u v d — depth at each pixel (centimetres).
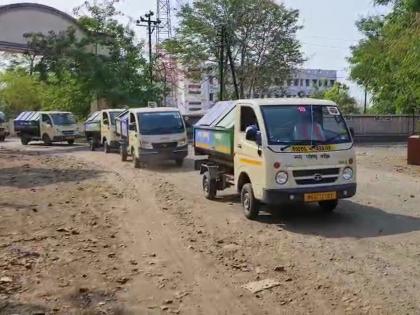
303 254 767
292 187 923
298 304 581
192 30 4659
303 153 930
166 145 1917
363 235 870
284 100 1018
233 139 1089
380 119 4003
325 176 938
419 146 1956
